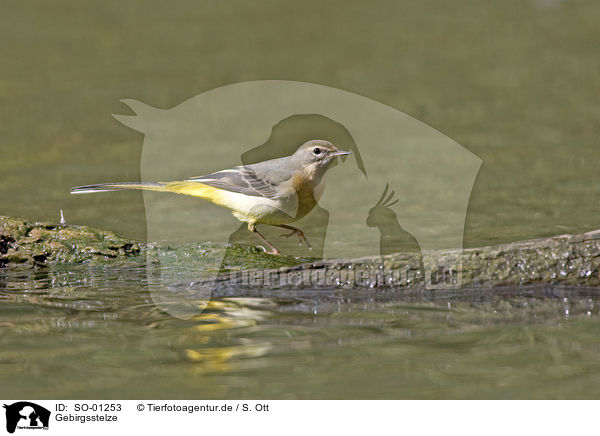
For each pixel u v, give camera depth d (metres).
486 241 12.47
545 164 16.80
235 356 8.23
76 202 15.09
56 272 11.04
